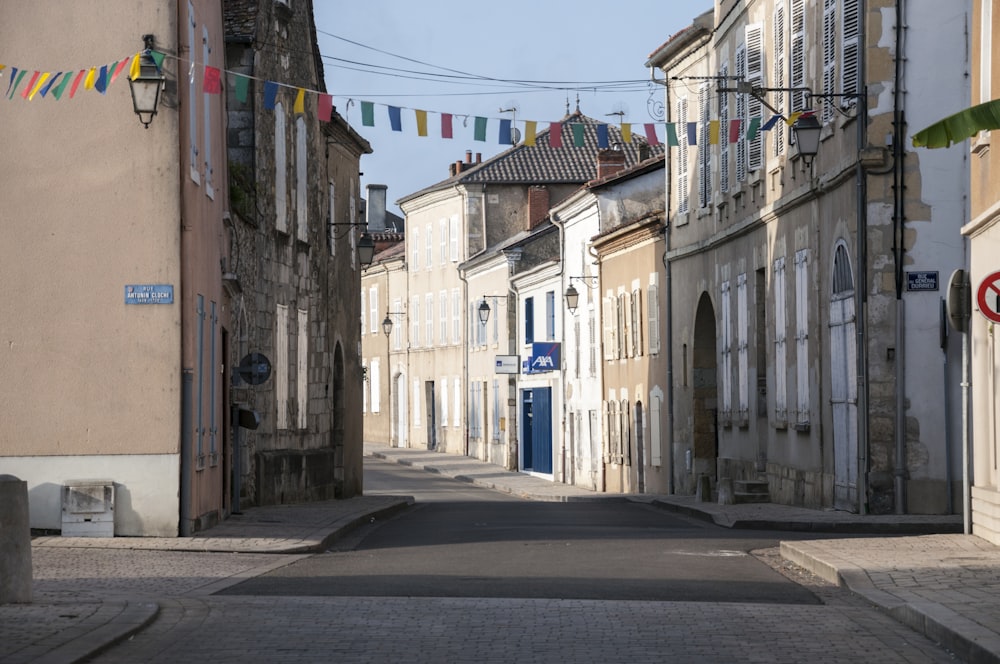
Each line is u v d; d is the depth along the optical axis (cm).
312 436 3466
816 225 2686
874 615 1205
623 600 1302
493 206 7412
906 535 1969
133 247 1977
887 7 2350
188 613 1190
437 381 7894
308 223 3444
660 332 4256
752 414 3266
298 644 1028
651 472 4394
